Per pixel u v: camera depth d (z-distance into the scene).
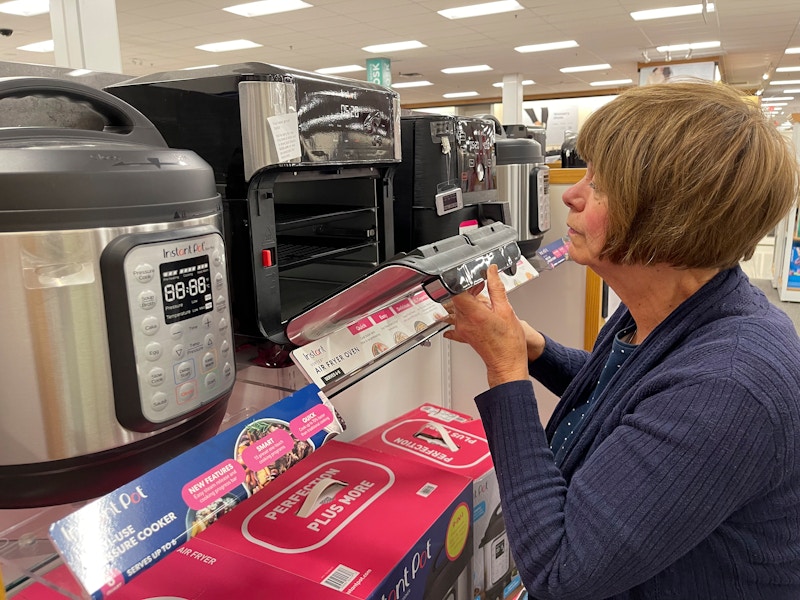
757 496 0.66
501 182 1.58
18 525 0.62
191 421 0.59
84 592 0.44
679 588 0.71
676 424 0.62
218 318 0.60
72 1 1.94
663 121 0.67
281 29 8.05
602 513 0.64
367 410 1.36
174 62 10.28
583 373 0.96
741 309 0.71
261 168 0.75
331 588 0.74
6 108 0.70
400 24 7.93
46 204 0.48
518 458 0.75
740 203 0.65
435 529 0.87
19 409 0.50
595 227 0.75
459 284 0.71
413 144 1.16
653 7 7.29
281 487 0.96
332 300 0.68
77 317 0.50
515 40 9.10
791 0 6.99
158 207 0.54
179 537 0.50
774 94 17.56
